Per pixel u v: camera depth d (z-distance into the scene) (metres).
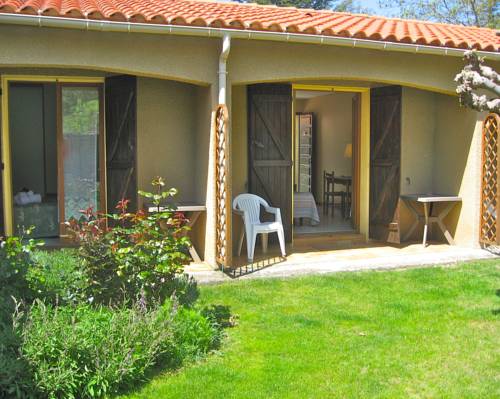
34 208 8.87
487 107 4.51
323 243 9.14
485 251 8.36
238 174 8.39
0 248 5.08
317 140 13.94
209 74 6.98
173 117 8.04
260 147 8.45
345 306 5.70
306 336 4.85
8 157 8.18
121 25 6.15
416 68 7.96
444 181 9.17
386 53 7.79
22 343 3.68
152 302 4.74
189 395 3.76
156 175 8.01
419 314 5.44
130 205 7.78
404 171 9.21
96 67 6.54
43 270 4.94
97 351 3.81
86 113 8.30
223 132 6.64
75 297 4.71
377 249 8.60
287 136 8.59
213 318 5.08
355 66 7.64
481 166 8.43
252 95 8.34
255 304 5.76
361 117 9.58
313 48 7.41
